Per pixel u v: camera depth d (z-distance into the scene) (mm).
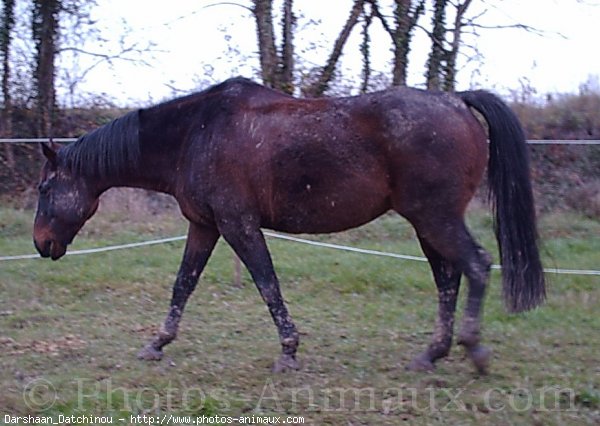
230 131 5184
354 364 5570
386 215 11719
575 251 10070
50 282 8258
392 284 8336
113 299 7801
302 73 14562
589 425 4348
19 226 10984
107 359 5672
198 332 6523
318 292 8180
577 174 13477
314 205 5105
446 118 4949
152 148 5543
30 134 14688
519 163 5047
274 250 9547
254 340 6273
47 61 14602
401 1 14359
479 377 5176
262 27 14070
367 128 4992
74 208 5680
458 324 6848
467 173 4992
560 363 5605
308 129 5043
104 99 15148
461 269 5016
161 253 9391
